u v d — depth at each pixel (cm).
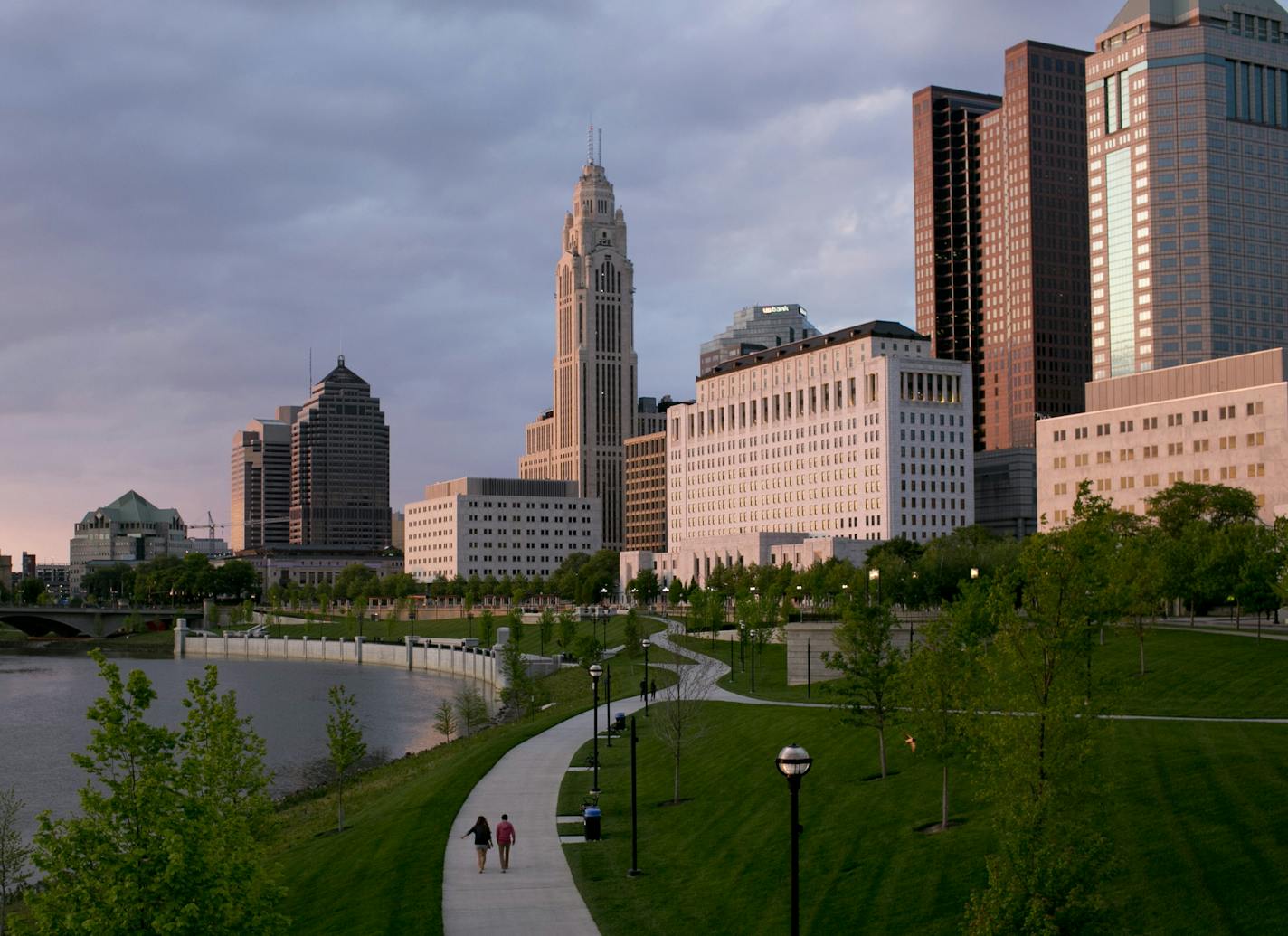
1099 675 6066
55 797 13050
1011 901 4794
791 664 14112
